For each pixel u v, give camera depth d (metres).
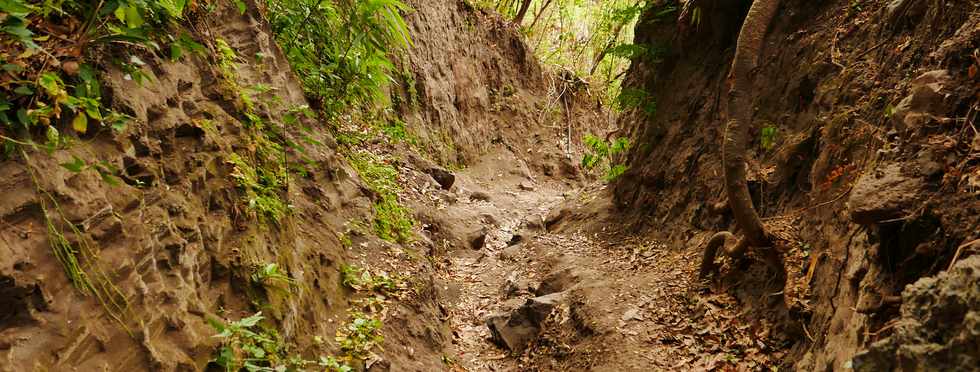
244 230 3.66
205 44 4.17
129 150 3.00
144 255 2.83
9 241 2.34
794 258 4.53
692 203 6.35
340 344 4.04
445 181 9.21
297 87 5.64
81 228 2.59
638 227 7.03
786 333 4.39
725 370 4.35
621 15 7.95
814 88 5.21
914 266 2.93
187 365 2.78
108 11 2.81
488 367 5.15
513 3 18.25
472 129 13.70
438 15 13.22
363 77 6.97
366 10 6.37
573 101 17.67
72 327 2.43
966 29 3.40
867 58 4.73
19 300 2.30
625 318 5.10
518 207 10.34
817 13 5.61
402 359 4.30
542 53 18.59
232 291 3.39
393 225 6.16
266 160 4.39
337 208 5.34
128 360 2.57
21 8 2.42
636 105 7.61
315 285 4.24
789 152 5.18
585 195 8.91
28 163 2.47
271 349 3.31
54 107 2.61
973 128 2.92
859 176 4.10
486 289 6.62
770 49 5.89
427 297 5.25
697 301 5.14
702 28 6.95
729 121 4.90
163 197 3.13
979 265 1.93
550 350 5.22
